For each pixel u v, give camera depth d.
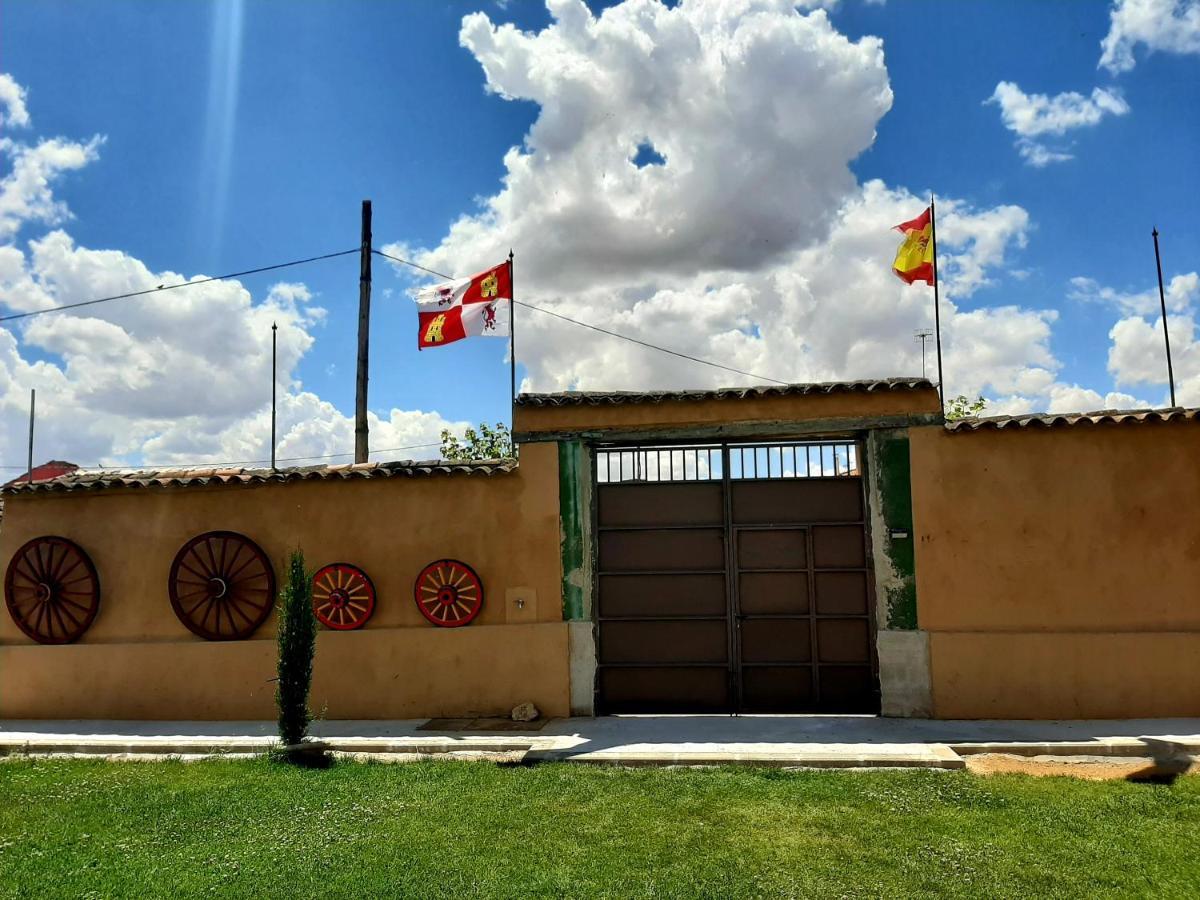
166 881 4.65
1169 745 6.78
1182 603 7.88
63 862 4.96
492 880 4.55
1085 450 8.09
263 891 4.49
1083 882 4.39
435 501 8.85
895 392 8.34
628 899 4.30
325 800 5.99
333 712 8.59
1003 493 8.14
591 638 8.57
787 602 8.72
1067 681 7.87
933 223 9.49
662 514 8.93
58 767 7.26
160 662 8.96
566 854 4.89
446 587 8.66
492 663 8.55
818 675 8.59
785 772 6.41
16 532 9.47
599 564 8.89
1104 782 6.12
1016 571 8.06
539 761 6.89
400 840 5.16
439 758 7.24
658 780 6.25
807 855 4.81
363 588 8.74
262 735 8.00
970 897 4.26
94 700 9.00
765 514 8.83
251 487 9.09
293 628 7.39
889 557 8.26
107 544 9.28
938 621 8.12
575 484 8.70
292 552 8.89
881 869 4.61
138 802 6.09
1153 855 4.71
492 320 12.24
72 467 21.45
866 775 6.33
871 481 8.38
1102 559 7.98
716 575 8.81
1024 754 6.84
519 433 8.81
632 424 8.64
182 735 8.08
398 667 8.62
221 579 8.92
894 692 8.12
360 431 15.02
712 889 4.39
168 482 9.12
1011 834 5.06
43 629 9.25
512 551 8.70
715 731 7.70
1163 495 7.97
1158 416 7.90
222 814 5.76
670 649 8.77
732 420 8.52
